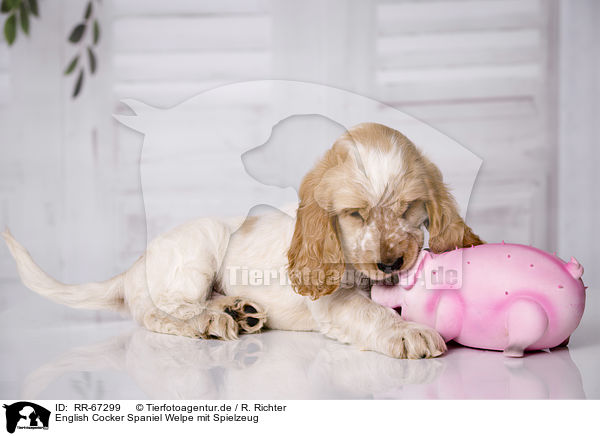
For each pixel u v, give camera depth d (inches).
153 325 81.4
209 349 70.0
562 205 131.8
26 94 136.9
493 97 132.0
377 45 132.3
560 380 54.6
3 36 136.6
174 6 133.6
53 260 137.5
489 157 132.6
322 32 132.5
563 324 60.1
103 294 85.3
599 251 131.0
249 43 133.5
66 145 136.9
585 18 129.0
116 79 135.3
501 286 61.2
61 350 71.6
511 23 131.0
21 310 101.9
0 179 137.5
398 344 62.7
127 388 55.2
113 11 134.6
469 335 64.0
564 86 130.2
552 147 132.0
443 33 131.6
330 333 71.2
